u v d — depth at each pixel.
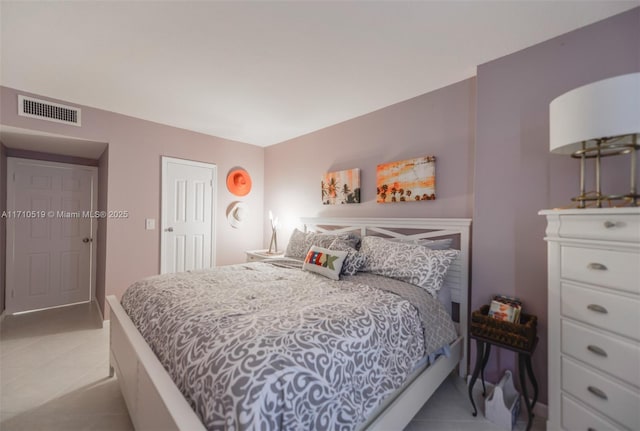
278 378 0.91
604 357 1.19
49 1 1.45
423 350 1.57
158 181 3.36
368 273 2.24
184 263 3.58
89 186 3.81
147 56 1.97
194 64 2.07
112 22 1.62
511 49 1.85
